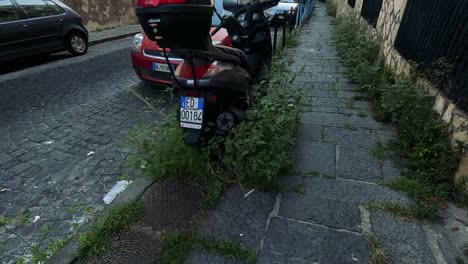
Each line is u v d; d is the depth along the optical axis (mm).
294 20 10023
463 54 2268
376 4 5723
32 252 1819
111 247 1688
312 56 6137
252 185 2174
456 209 1898
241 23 3047
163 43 1675
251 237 1736
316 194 2088
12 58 6137
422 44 3086
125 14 13820
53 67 6480
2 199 2412
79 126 3625
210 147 2203
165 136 2316
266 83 2896
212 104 2131
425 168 2238
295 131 2814
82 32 7688
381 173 2289
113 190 2424
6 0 6008
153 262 1590
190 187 2170
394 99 2982
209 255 1628
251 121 2213
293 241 1699
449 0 2617
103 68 6324
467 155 1950
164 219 1891
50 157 2992
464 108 2135
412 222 1812
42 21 6578
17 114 4008
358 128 3021
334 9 14758
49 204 2340
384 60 4461
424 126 2354
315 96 3930
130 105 4215
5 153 3080
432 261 1554
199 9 1556
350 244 1667
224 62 2197
